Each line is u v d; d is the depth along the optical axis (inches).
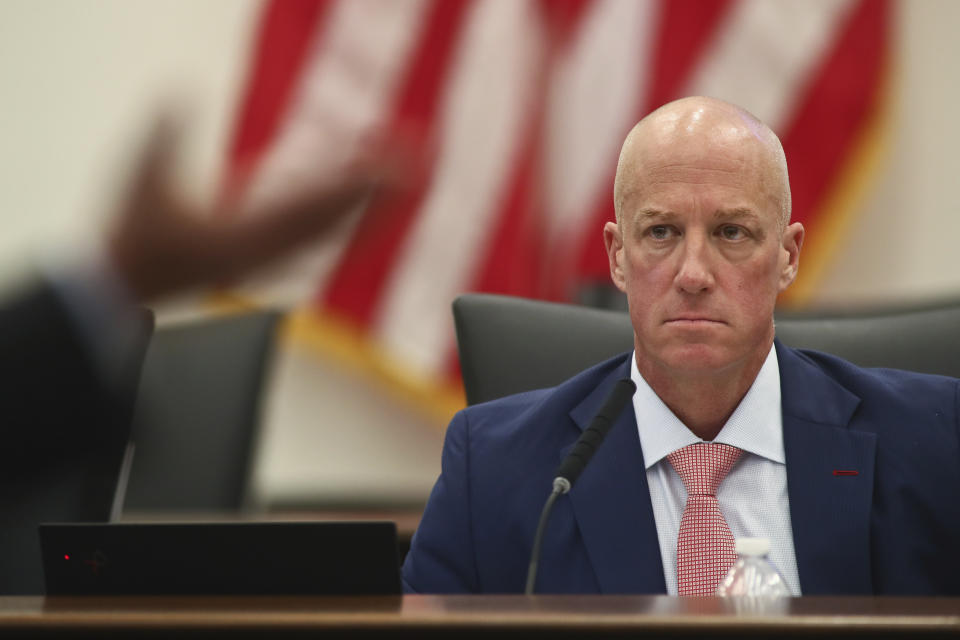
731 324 211.0
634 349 239.0
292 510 523.5
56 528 154.9
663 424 221.5
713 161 212.2
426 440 527.2
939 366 252.2
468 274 503.8
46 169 524.7
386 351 504.7
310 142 498.3
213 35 524.1
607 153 506.9
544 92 511.2
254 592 149.5
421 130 503.5
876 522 208.1
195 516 357.7
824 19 502.0
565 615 116.0
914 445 214.7
